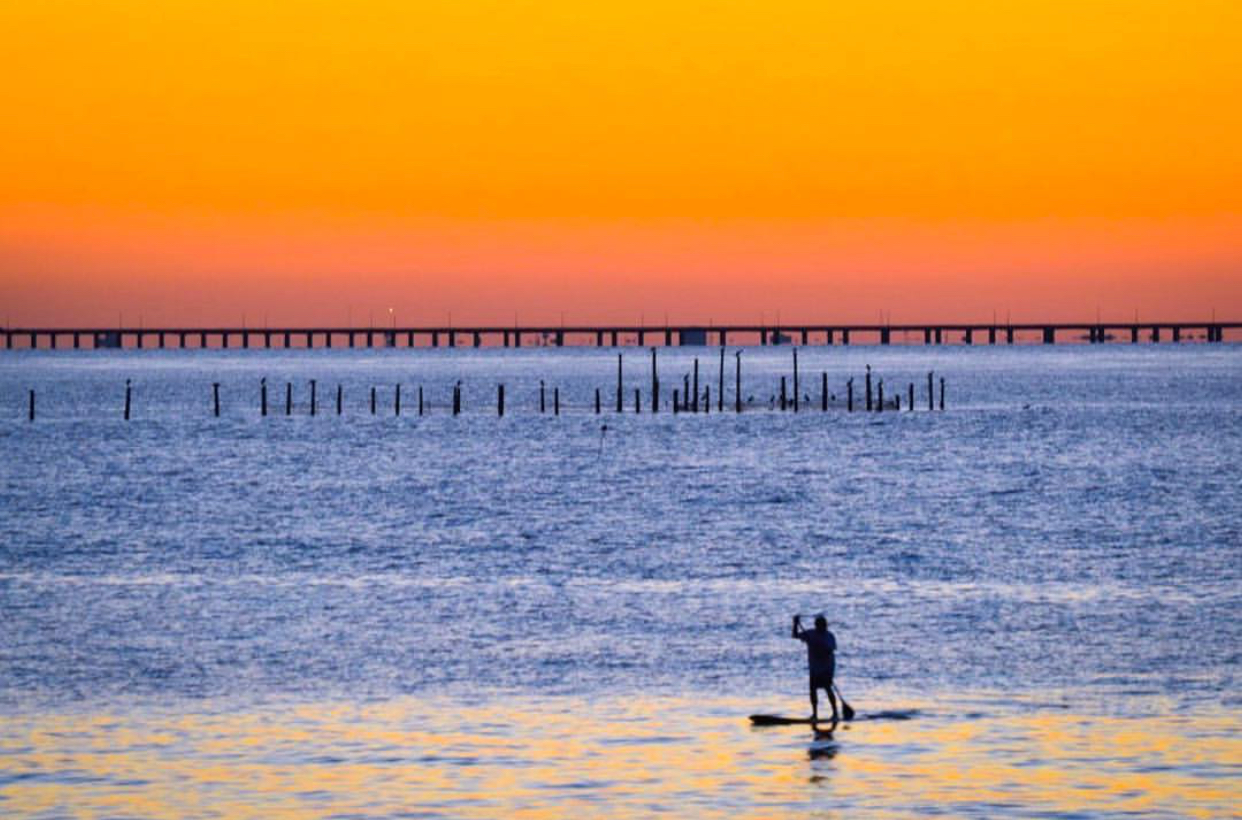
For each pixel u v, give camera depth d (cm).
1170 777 12681
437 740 14200
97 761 13462
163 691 16588
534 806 12075
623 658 18362
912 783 12625
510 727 14725
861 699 15912
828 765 13212
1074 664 17662
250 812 11912
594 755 13612
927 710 15312
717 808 11988
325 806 12056
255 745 14038
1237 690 16188
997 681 16762
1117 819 11588
